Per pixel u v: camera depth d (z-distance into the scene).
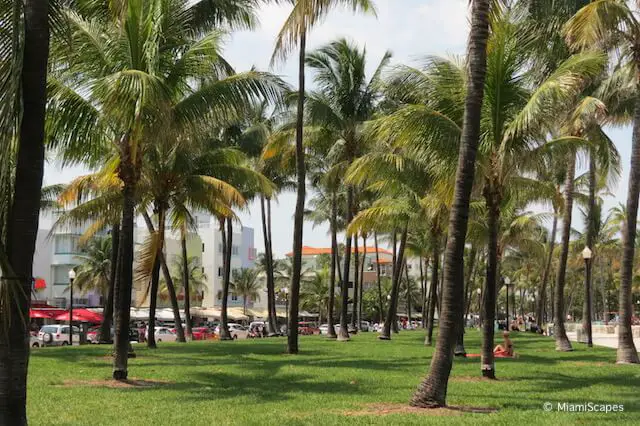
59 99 13.95
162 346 29.81
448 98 16.38
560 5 20.06
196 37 22.14
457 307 11.65
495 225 16.39
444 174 15.65
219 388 14.20
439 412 10.92
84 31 15.11
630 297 21.44
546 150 16.45
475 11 12.10
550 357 23.92
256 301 92.56
